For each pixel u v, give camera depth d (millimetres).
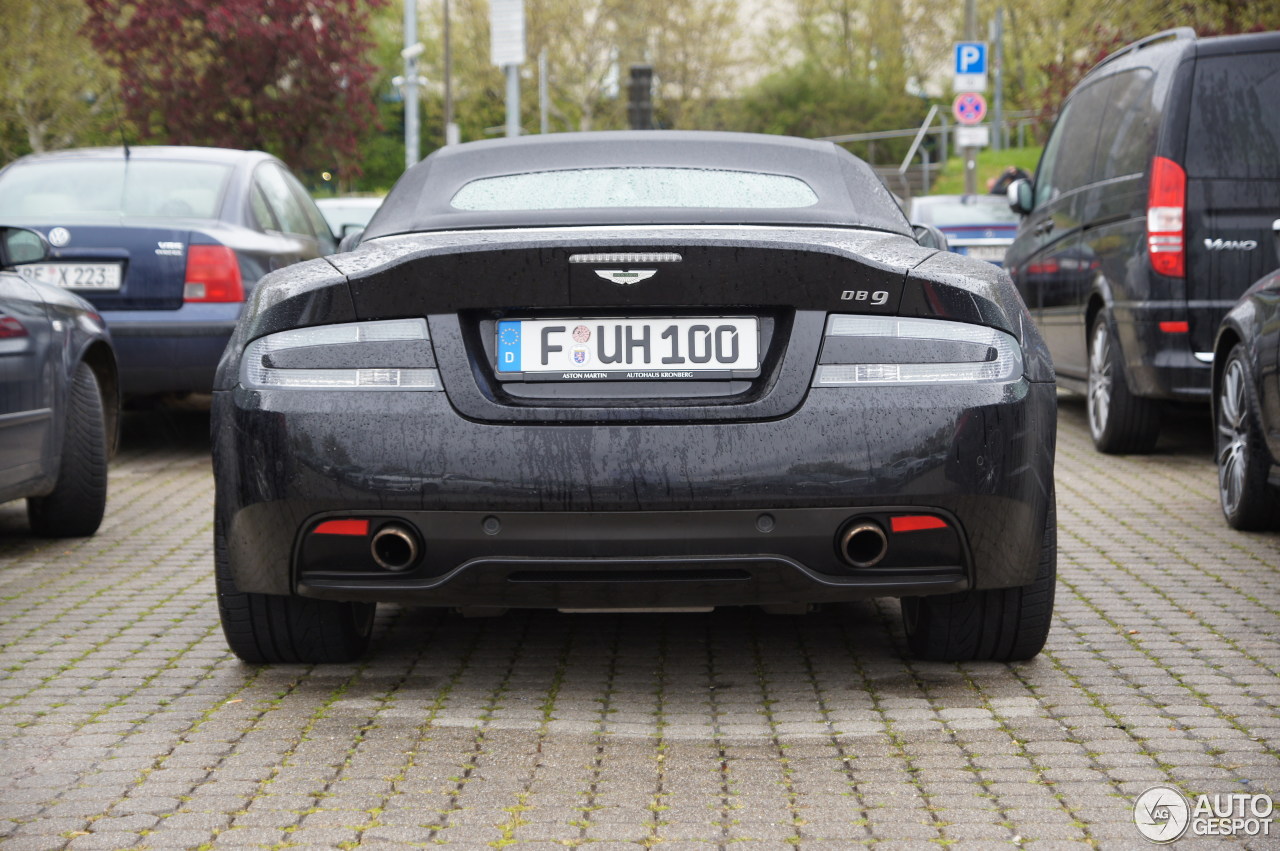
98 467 6391
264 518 3666
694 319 3617
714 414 3549
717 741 3584
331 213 17250
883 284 3600
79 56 39938
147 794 3211
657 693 4012
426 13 73625
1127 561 5812
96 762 3426
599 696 3980
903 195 51812
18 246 5887
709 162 4582
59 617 4953
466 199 4426
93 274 8453
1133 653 4387
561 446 3527
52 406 6051
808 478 3520
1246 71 8055
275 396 3631
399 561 3666
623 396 3600
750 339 3611
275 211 9586
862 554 3662
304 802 3164
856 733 3633
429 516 3568
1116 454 9008
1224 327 6551
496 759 3445
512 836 2969
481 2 71125
